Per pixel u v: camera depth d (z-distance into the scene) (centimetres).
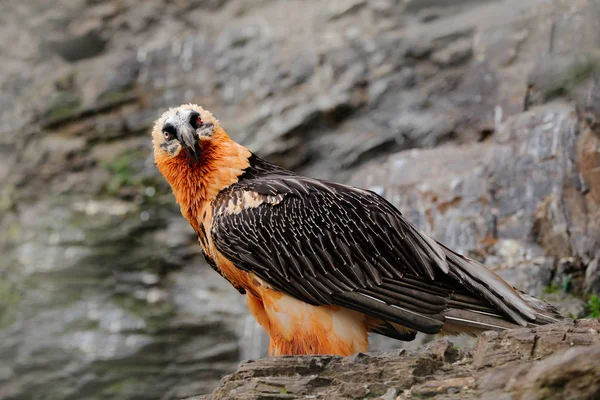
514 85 1602
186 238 1756
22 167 1958
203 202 761
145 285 1703
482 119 1633
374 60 1831
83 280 1727
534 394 501
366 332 729
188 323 1596
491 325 686
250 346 1539
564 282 1095
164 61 2027
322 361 615
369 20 1927
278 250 720
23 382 1596
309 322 712
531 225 1207
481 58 1708
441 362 606
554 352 579
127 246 1769
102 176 1916
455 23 1817
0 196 1925
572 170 1201
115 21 2122
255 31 1989
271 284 721
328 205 731
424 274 707
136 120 1980
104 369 1584
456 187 1322
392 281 706
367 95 1795
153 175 1897
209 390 1550
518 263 1157
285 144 1769
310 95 1839
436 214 1307
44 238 1806
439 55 1775
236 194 746
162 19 2111
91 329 1619
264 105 1862
